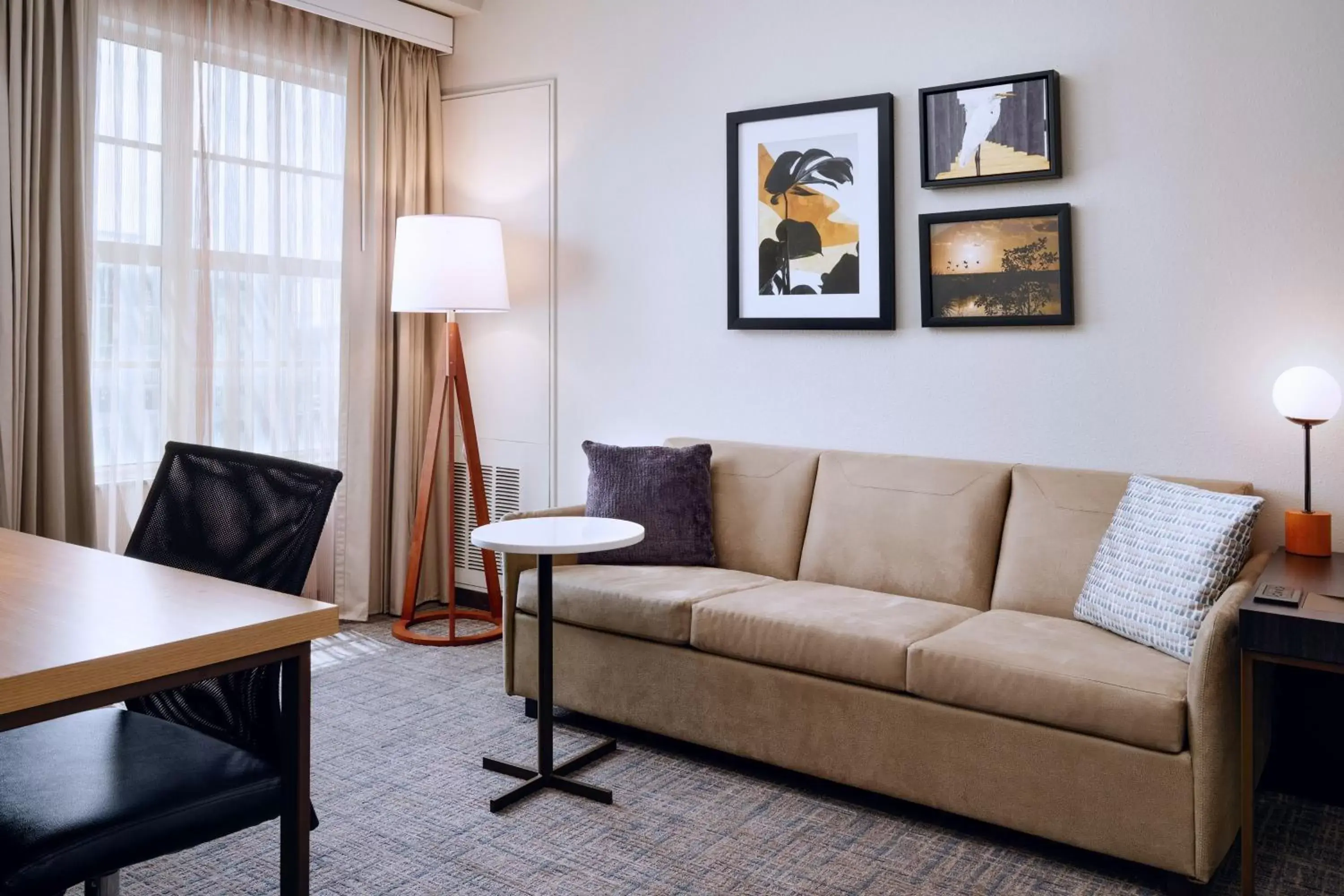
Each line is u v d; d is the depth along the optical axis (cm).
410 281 400
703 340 393
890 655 258
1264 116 287
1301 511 282
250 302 400
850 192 353
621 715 310
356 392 433
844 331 359
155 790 149
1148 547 260
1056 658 241
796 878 229
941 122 332
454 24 457
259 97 402
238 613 144
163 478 192
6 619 139
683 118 394
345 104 428
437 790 274
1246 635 216
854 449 360
